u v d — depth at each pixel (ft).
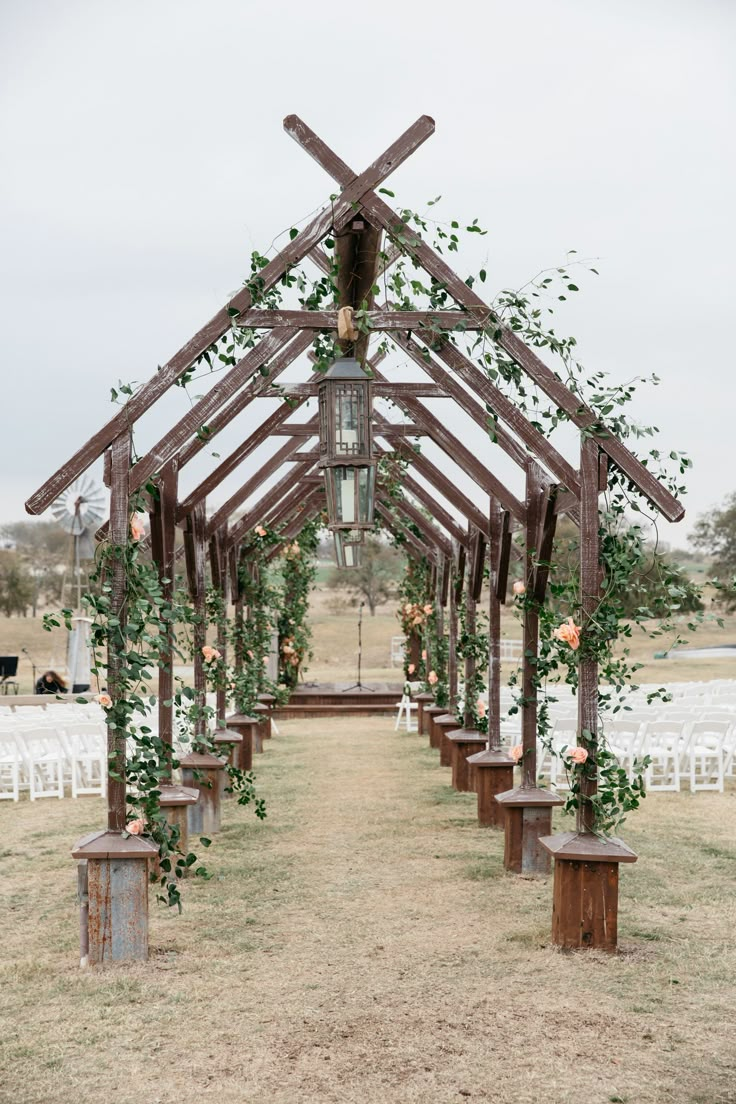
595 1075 10.50
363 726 53.06
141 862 14.53
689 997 12.82
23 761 31.09
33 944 15.60
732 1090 10.12
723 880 19.08
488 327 14.56
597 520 15.30
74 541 61.77
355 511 14.78
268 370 16.81
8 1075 10.75
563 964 14.17
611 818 15.70
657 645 105.19
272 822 25.63
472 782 30.68
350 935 15.83
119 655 14.51
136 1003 12.87
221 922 16.63
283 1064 10.89
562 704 32.17
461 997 12.90
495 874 19.90
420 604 51.67
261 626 42.73
